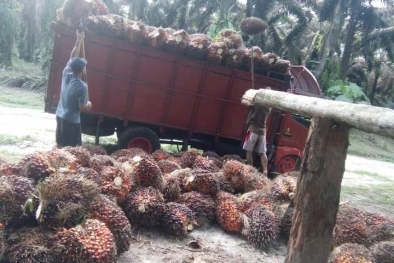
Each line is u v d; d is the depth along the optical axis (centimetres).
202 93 867
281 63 890
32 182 372
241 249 458
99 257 321
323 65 2370
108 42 791
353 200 854
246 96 414
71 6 744
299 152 917
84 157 488
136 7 2834
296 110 327
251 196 530
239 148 921
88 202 377
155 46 814
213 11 2747
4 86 2211
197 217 499
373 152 2083
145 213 452
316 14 2689
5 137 913
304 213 301
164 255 411
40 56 2544
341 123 285
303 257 302
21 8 2642
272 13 2536
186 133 895
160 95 847
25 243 328
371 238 460
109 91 818
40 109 1565
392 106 3234
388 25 2886
